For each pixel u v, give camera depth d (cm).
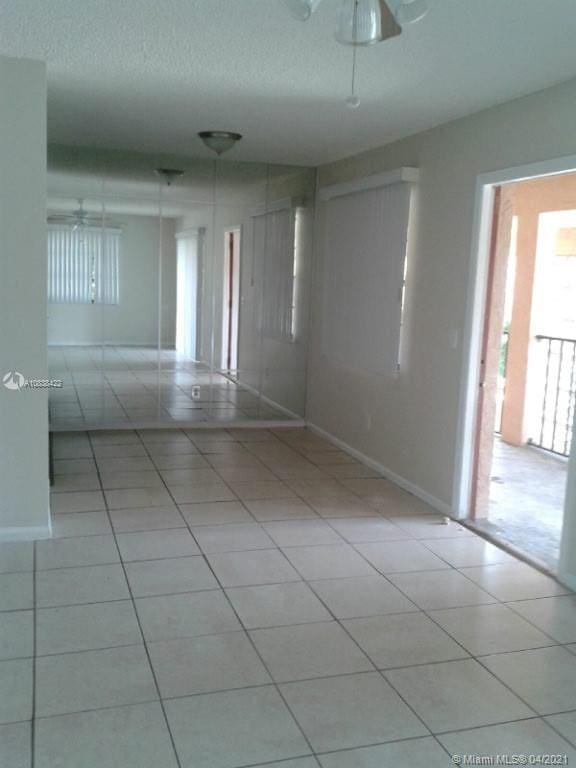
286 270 638
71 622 283
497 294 405
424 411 455
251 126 457
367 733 223
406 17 183
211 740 216
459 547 380
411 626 292
